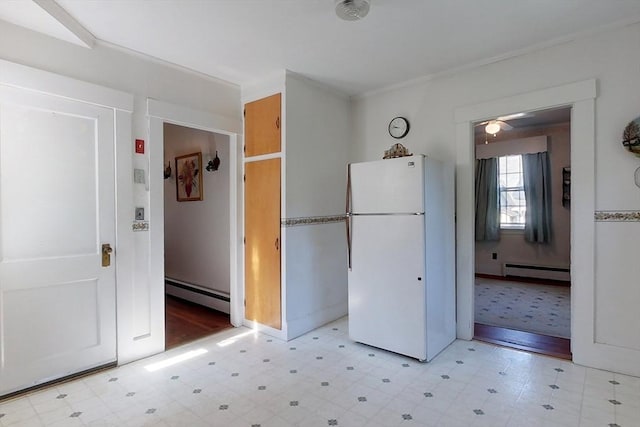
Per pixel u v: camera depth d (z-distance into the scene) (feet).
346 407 7.00
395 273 9.30
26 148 7.49
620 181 8.11
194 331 11.37
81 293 8.29
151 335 9.52
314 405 7.08
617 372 8.19
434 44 8.86
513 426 6.33
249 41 8.61
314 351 9.76
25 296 7.53
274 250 10.82
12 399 7.26
